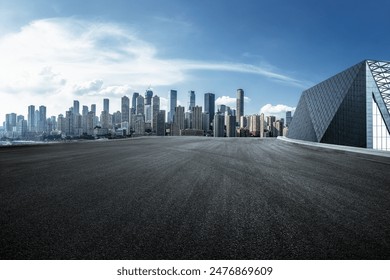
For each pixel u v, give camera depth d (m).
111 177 7.34
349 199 5.18
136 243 3.16
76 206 4.60
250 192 5.67
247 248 3.05
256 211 4.37
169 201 4.92
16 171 8.36
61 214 4.18
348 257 2.89
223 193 5.56
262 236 3.37
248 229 3.59
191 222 3.84
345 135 35.59
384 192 5.78
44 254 2.93
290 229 3.61
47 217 4.05
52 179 7.04
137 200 4.99
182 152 15.59
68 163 10.34
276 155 14.20
